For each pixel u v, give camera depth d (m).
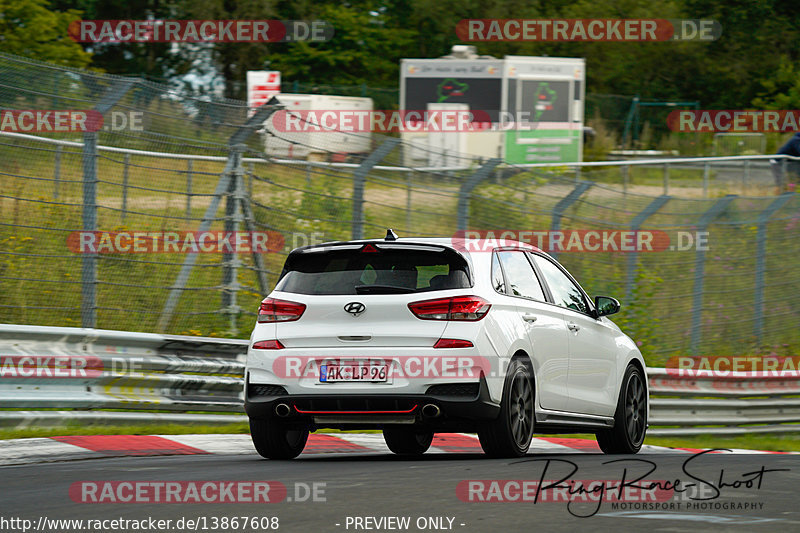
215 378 44.97
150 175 49.22
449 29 170.88
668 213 65.69
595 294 64.06
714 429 57.88
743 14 186.00
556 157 119.44
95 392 41.38
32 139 45.06
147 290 49.22
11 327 39.81
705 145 159.62
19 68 44.94
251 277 53.09
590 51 178.88
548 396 35.25
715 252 69.19
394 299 32.50
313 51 165.50
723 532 20.03
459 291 32.56
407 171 55.81
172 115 48.91
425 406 31.94
